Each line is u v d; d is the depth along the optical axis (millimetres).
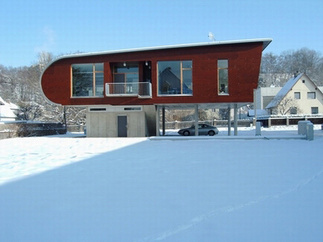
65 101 21328
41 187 6109
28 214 4453
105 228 3861
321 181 6273
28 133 26047
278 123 43562
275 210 4445
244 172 7352
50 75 21422
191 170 7742
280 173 7160
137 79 21609
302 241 3389
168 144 15109
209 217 4191
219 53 19656
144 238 3537
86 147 14320
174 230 3754
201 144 14836
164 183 6289
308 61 90438
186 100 20047
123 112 21703
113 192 5613
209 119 52500
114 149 13156
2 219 4258
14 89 63188
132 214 4367
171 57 20031
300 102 50125
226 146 13680
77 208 4695
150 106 21453
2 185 6309
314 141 15727
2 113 44219
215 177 6816
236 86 19516
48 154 11836
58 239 3564
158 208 4621
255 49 19328
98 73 21109
